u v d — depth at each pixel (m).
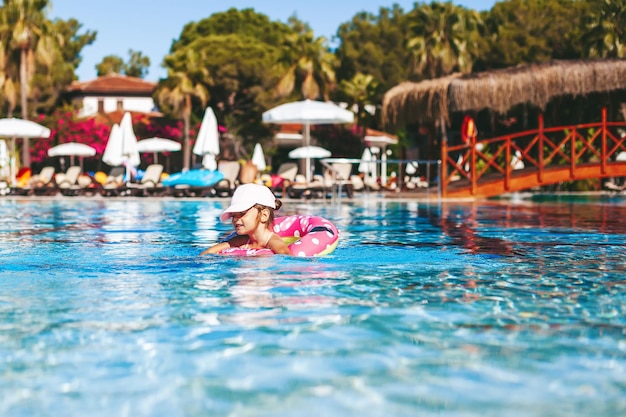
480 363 2.35
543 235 7.43
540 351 2.50
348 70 53.81
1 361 2.40
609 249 5.97
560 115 28.06
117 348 2.56
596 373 2.24
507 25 43.44
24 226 9.05
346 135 46.16
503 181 17.98
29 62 37.34
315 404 1.98
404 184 22.94
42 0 37.25
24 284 3.98
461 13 38.84
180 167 47.06
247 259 5.09
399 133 42.25
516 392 2.06
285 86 44.06
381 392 2.07
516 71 18.36
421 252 5.66
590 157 24.91
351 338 2.70
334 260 5.07
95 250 5.85
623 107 25.94
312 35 44.47
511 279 4.17
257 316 3.09
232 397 2.04
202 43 46.81
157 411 1.94
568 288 3.86
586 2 42.75
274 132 46.09
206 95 44.41
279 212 12.34
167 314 3.13
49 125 43.16
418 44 38.88
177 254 5.48
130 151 25.56
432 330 2.82
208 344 2.61
